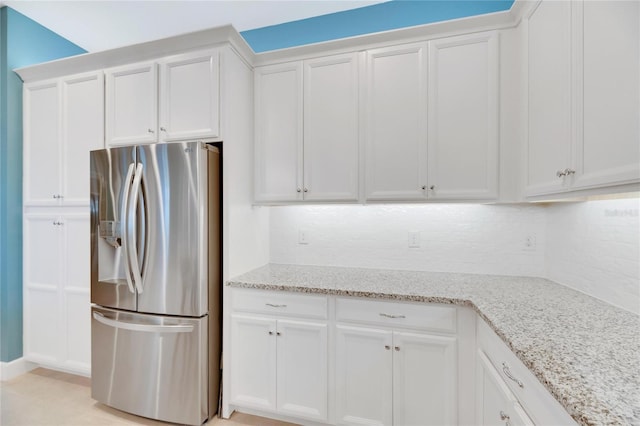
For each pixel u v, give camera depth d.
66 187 2.27
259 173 2.14
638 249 1.22
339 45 1.98
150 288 1.84
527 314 1.26
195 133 1.95
